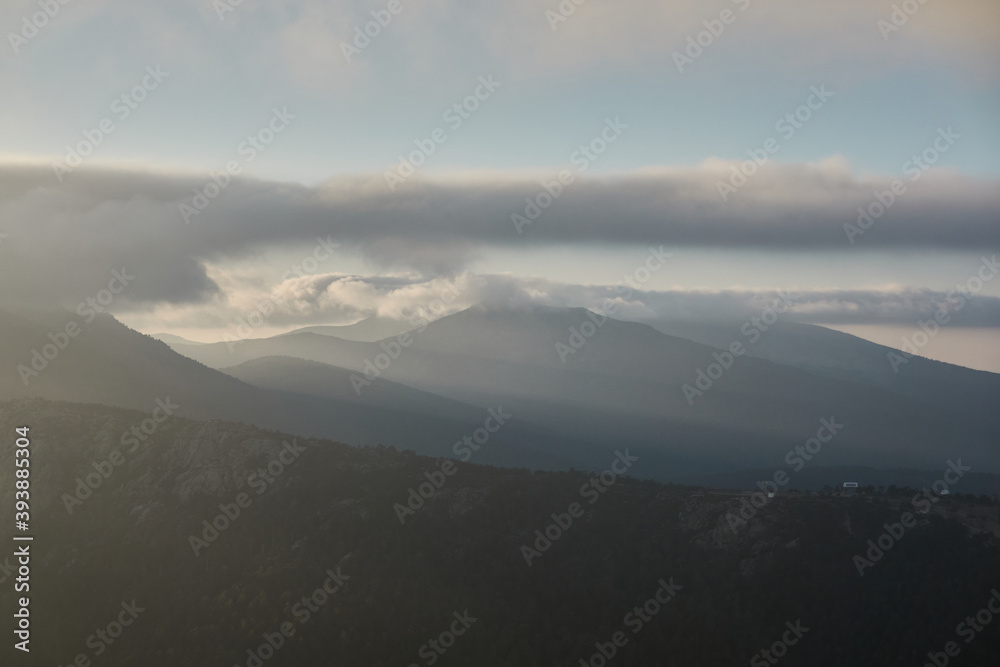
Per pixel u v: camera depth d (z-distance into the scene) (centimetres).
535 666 13262
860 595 13850
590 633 13812
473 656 13438
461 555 15325
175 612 14638
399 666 13275
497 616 14162
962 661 12744
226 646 13788
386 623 13975
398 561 15212
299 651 13612
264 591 14625
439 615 14100
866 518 15138
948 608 13388
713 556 14988
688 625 13888
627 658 13400
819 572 14238
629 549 15325
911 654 12925
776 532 15000
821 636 13475
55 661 13775
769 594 14088
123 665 13588
